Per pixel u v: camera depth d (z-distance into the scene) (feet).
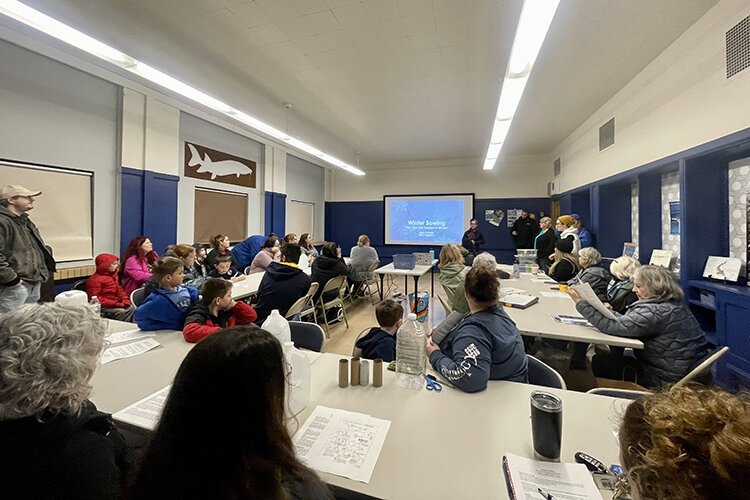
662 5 8.15
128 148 13.17
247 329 1.97
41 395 2.17
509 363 4.41
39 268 8.52
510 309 8.20
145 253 11.89
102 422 2.58
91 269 11.87
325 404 3.74
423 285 22.66
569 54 10.38
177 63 11.05
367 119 16.90
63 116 11.20
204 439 1.65
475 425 3.35
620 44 9.82
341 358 4.60
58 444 2.20
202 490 1.58
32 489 2.09
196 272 12.99
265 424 1.78
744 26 7.43
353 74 11.94
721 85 8.11
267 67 11.40
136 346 5.43
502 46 10.05
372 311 16.16
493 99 14.23
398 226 29.01
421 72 11.78
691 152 9.16
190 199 16.56
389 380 4.35
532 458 2.85
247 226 20.44
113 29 9.07
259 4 8.23
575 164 18.80
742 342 7.87
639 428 1.54
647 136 11.40
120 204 12.98
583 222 19.13
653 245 12.62
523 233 24.39
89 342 2.55
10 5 6.70
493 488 2.54
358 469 2.72
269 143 21.63
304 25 9.07
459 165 27.22
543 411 2.80
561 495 2.44
